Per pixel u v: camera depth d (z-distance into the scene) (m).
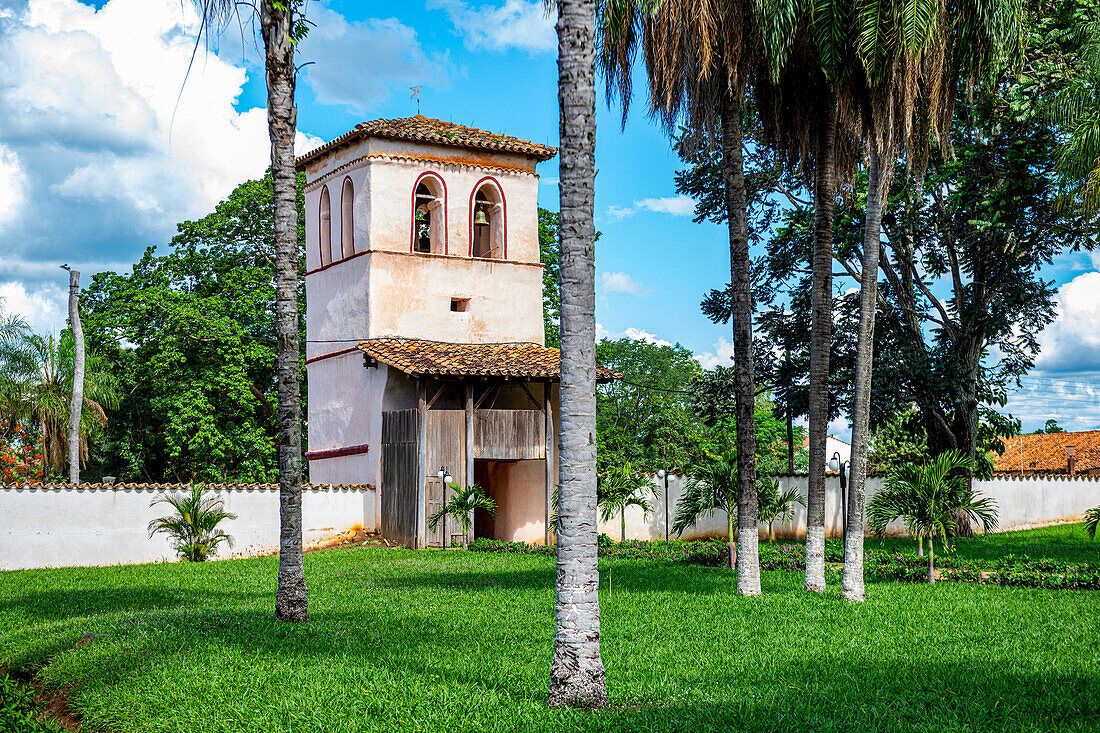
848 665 10.78
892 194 27.20
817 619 14.01
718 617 14.16
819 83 16.67
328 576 21.23
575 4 9.34
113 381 38.56
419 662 10.75
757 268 31.53
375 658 10.94
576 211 9.25
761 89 17.03
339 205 33.69
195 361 38.88
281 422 14.04
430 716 8.63
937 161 26.56
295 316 14.23
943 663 10.87
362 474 31.47
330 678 9.91
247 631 12.47
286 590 13.73
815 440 17.34
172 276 41.28
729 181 17.06
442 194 32.97
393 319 31.88
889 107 15.32
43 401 36.34
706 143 16.58
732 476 22.23
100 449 41.56
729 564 22.52
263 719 8.63
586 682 9.01
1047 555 25.14
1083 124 20.25
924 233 28.98
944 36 15.11
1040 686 9.80
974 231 27.42
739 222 17.05
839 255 29.23
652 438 48.06
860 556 16.25
